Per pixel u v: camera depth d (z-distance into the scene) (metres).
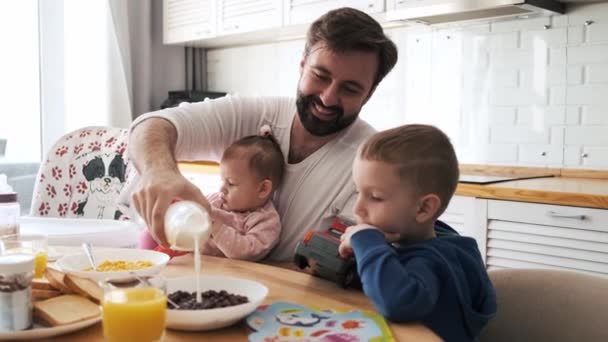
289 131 1.55
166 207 1.04
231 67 3.76
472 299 1.06
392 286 0.92
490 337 1.23
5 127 3.20
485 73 2.66
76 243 1.54
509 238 2.08
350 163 1.45
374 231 1.03
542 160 2.53
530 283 1.21
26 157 3.29
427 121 2.86
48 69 3.34
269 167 1.45
